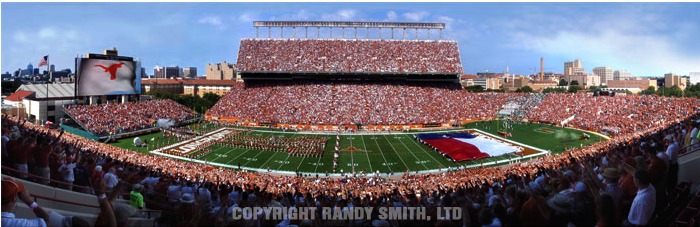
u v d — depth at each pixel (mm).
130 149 53156
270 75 95375
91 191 13594
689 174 14852
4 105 62312
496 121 83438
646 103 73062
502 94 97812
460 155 50438
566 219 8570
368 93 88625
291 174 42406
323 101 85250
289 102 85312
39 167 12117
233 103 87562
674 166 12461
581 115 76188
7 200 7031
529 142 59219
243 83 98438
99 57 67875
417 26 101562
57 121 66375
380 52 97062
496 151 53031
